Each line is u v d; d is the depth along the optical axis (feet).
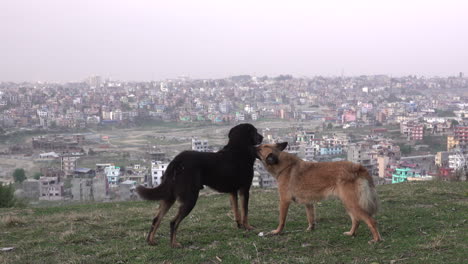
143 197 21.77
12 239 24.80
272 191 44.11
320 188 21.99
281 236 22.91
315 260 18.80
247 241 22.12
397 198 33.30
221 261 19.31
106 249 21.44
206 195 43.65
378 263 18.17
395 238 21.71
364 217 21.15
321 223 25.94
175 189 21.70
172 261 19.53
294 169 22.76
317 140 331.77
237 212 24.57
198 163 22.12
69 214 33.22
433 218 26.21
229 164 22.94
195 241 22.58
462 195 34.24
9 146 365.81
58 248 22.39
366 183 21.18
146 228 25.94
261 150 23.32
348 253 19.74
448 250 19.33
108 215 31.50
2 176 240.32
